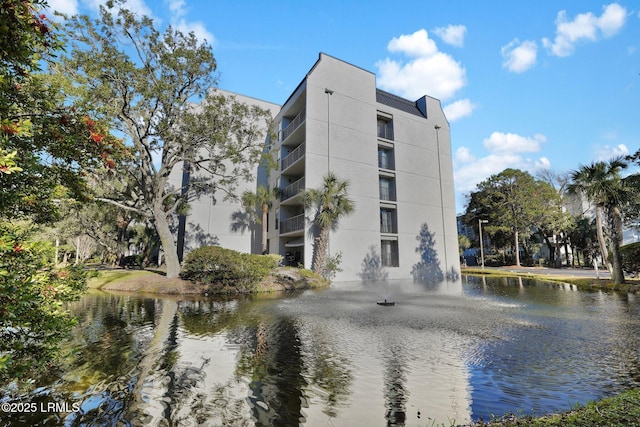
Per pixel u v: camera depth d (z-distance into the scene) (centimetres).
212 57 1550
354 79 2264
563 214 3653
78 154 356
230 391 397
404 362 502
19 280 272
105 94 1259
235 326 761
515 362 500
